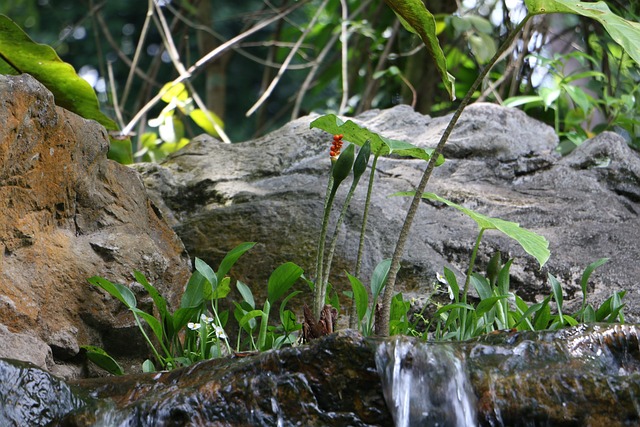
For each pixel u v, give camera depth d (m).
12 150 4.16
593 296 5.35
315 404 3.38
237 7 16.17
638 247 5.73
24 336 4.01
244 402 3.39
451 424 3.38
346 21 9.09
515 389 3.41
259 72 17.08
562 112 9.01
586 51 9.10
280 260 5.52
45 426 3.34
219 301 5.41
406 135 6.77
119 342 4.58
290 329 4.57
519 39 8.76
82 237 4.69
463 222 5.93
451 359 3.47
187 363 4.38
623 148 6.53
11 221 4.23
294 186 6.17
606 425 3.33
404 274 5.41
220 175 6.42
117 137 6.56
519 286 5.54
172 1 14.02
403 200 6.06
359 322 4.29
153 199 6.19
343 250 5.54
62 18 15.38
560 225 5.96
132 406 3.39
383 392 3.36
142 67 16.45
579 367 3.52
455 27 8.42
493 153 6.55
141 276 4.43
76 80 6.13
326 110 11.08
